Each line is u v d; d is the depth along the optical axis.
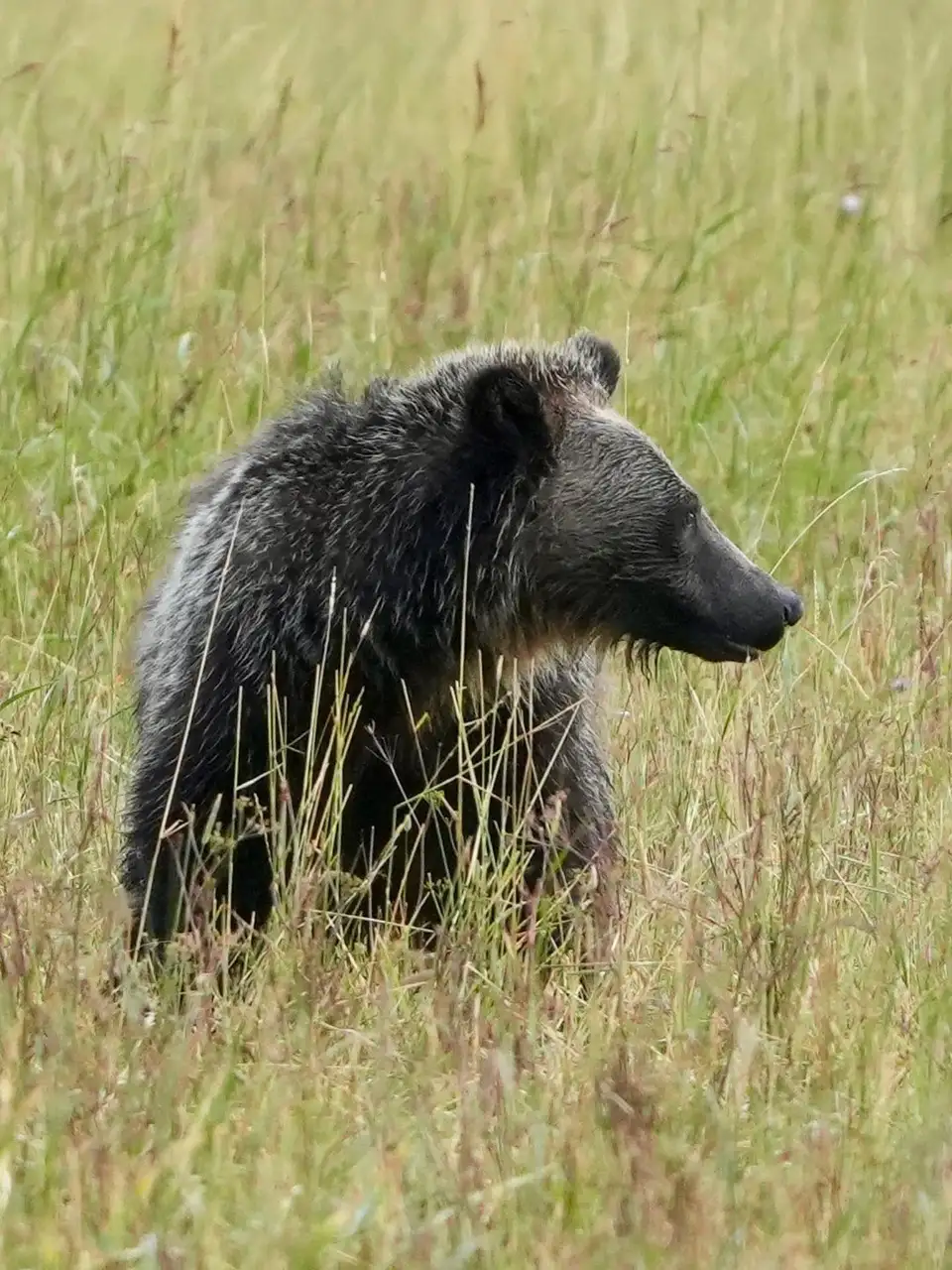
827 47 27.05
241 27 26.06
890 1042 9.80
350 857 11.57
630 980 10.48
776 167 22.67
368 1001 10.02
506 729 11.41
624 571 11.62
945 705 13.30
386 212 20.55
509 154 22.61
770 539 16.42
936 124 24.03
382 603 11.24
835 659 14.02
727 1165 8.26
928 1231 7.95
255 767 11.02
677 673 13.83
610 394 12.44
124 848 11.39
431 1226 7.70
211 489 12.17
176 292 18.67
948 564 14.80
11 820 11.12
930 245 21.69
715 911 11.11
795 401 18.16
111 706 13.33
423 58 26.78
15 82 24.47
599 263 18.72
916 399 18.44
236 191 20.41
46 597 14.60
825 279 20.08
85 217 19.11
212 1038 9.60
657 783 12.55
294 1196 7.92
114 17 27.25
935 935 10.87
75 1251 7.47
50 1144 8.14
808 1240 7.86
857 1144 8.67
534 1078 9.28
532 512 11.54
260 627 11.09
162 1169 8.02
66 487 15.86
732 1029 9.62
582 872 11.19
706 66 25.39
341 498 11.39
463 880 10.78
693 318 19.17
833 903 11.10
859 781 12.09
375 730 11.38
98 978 9.77
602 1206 8.14
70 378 17.16
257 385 17.03
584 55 26.95
